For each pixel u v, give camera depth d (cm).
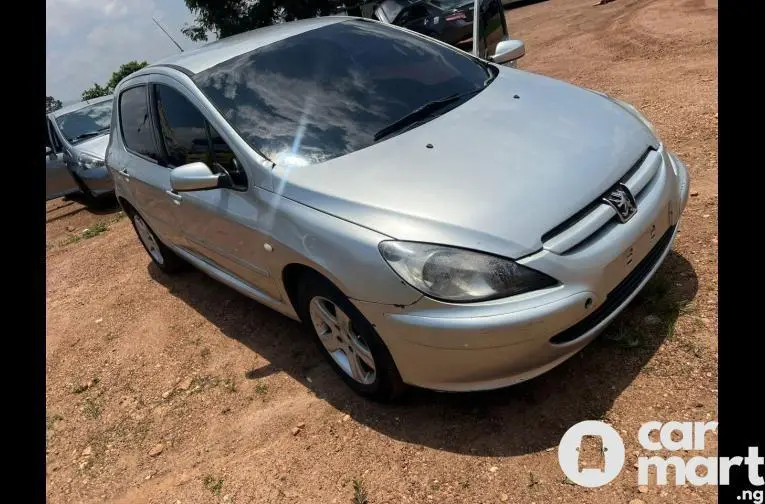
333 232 264
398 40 396
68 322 507
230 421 327
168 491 293
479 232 241
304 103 336
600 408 261
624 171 275
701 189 402
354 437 287
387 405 299
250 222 312
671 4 978
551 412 266
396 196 262
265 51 371
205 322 436
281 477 278
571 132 294
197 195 359
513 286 234
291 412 317
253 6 2092
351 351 294
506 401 279
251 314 425
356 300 259
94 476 322
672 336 285
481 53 688
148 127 424
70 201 1082
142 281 543
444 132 301
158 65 418
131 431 347
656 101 584
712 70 618
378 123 320
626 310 309
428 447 268
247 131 327
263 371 359
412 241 245
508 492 238
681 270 328
